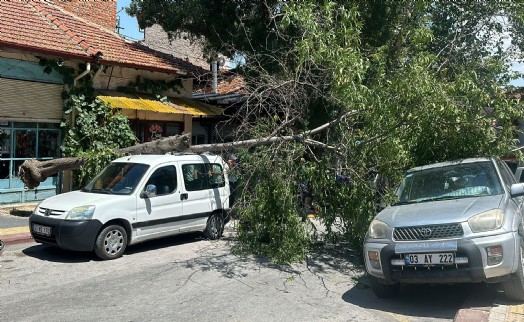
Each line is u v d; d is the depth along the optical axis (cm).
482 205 638
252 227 925
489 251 586
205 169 1055
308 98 950
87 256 896
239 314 604
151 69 1573
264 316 600
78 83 1427
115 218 877
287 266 852
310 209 930
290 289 721
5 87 1289
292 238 884
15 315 588
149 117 1638
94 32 1642
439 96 771
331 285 751
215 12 1565
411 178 788
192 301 650
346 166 884
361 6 1227
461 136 838
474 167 762
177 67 1680
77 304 631
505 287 614
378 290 673
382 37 1220
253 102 979
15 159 1334
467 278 591
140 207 916
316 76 895
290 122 948
